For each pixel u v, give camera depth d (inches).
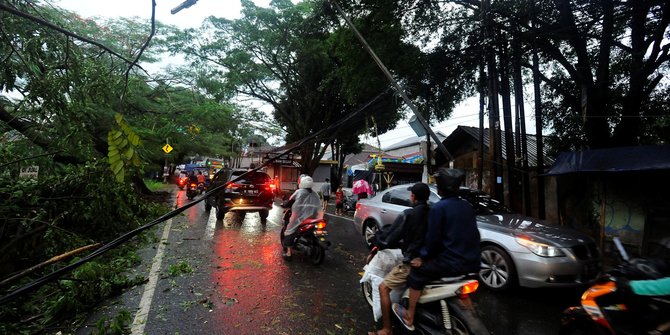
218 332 146.8
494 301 186.4
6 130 280.7
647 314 105.9
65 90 176.9
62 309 159.8
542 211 356.2
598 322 115.9
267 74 842.8
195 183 724.7
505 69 376.5
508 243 194.1
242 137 866.8
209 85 585.3
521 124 372.8
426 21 382.6
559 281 180.2
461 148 621.6
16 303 164.4
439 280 120.5
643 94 347.6
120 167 71.1
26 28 167.8
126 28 501.4
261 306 173.8
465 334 121.2
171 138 485.1
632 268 109.4
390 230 131.7
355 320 159.9
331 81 781.3
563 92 397.7
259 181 432.5
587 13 313.7
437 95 421.7
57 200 232.7
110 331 147.2
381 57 392.2
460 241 115.4
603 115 331.9
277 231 373.4
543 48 365.1
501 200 366.3
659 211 279.7
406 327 127.6
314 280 213.5
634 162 255.3
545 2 342.6
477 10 369.7
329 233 379.2
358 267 242.7
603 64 323.3
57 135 253.0
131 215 309.3
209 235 347.6
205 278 214.4
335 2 352.5
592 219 342.6
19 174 229.8
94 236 273.3
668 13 288.5
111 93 177.9
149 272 224.5
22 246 199.2
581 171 273.7
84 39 90.4
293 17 727.7
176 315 162.2
